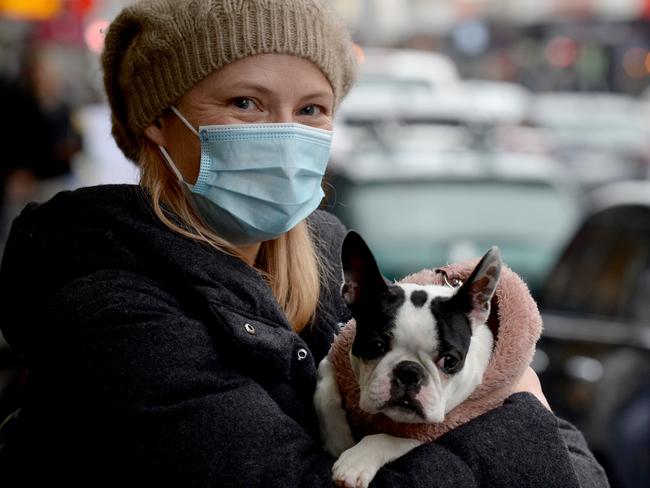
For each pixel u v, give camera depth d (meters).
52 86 10.85
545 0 34.06
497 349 2.59
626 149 18.80
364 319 2.56
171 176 2.65
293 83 2.58
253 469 2.19
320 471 2.26
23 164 10.74
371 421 2.50
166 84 2.58
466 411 2.52
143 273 2.39
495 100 17.44
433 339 2.47
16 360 5.50
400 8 35.91
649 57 32.50
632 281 5.71
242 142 2.57
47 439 2.39
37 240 2.48
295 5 2.56
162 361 2.23
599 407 5.04
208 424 2.21
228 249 2.62
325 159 2.73
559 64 33.78
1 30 14.88
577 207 7.86
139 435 2.21
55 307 2.31
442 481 2.29
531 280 7.17
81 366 2.25
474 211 7.60
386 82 17.89
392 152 8.51
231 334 2.34
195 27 2.52
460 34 35.69
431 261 7.18
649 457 4.79
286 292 2.77
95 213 2.46
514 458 2.37
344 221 7.48
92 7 16.56
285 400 2.47
